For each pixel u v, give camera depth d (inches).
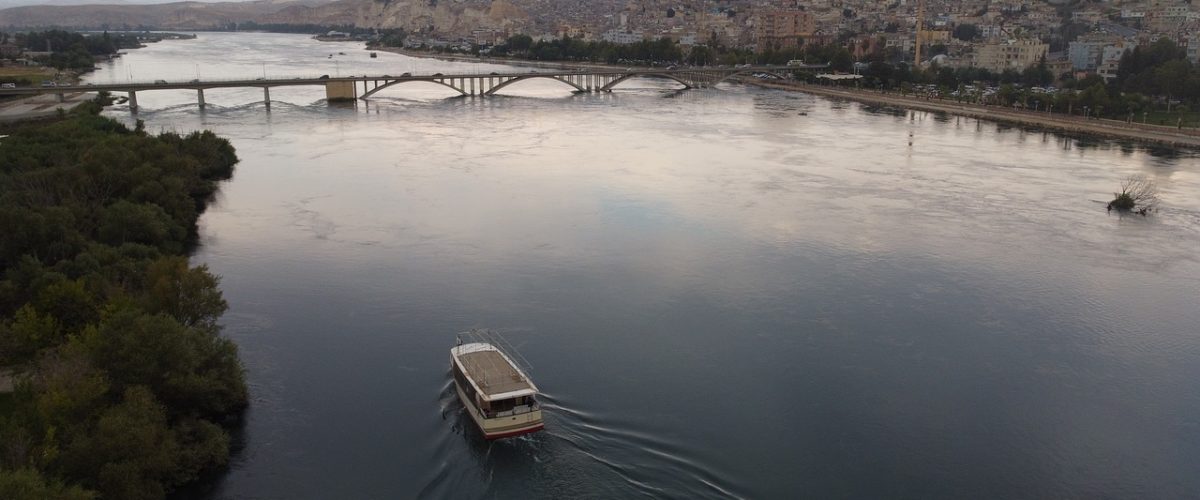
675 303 3607.3
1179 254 4441.4
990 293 3799.2
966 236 4697.3
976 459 2476.6
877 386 2891.2
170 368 2440.9
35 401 2276.1
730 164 6766.7
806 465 2391.7
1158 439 2620.6
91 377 2258.9
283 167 6466.5
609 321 3395.7
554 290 3740.2
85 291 3004.4
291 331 3267.7
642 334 3272.6
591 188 5772.6
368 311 3472.0
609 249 4352.9
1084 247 4534.9
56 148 5265.8
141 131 6702.8
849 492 2282.2
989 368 3053.6
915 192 5787.4
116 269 3292.3
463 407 2637.8
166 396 2409.0
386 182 5925.2
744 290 3779.5
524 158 6948.8
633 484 2241.6
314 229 4694.9
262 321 3363.7
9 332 2726.4
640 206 5265.8
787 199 5506.9
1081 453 2529.5
